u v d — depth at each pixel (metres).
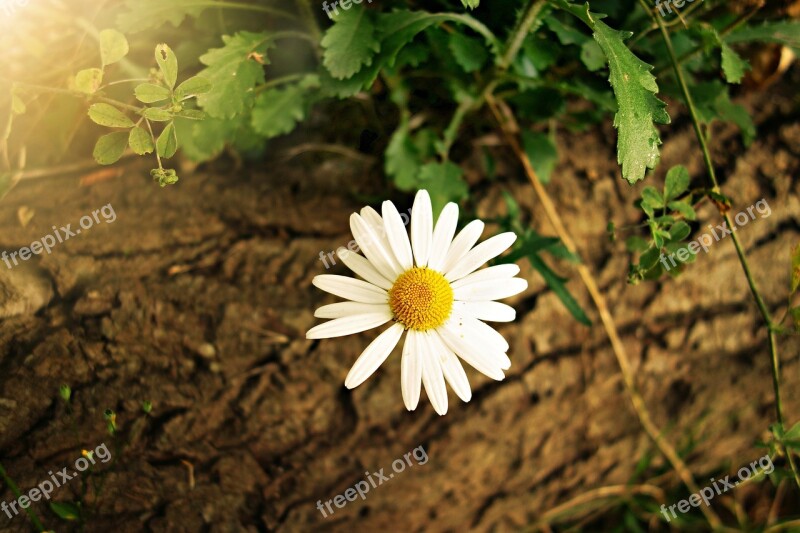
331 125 0.33
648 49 0.31
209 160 0.32
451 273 0.26
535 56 0.30
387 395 0.31
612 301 0.33
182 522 0.32
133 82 0.31
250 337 0.31
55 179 0.31
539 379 0.33
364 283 0.26
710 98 0.32
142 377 0.31
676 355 0.34
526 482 0.34
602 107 0.32
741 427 0.36
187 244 0.31
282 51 0.32
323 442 0.32
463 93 0.32
